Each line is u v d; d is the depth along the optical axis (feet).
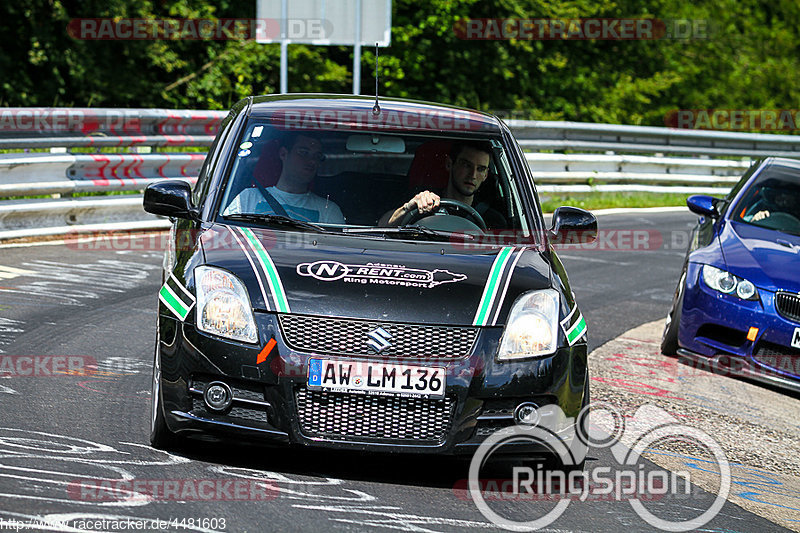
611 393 83.66
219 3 313.32
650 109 417.49
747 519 57.36
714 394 88.63
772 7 480.23
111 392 68.64
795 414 86.53
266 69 318.86
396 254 59.67
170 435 56.70
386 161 67.05
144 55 279.69
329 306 54.49
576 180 222.69
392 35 336.08
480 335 55.16
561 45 390.01
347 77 335.26
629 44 408.05
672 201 236.02
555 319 57.36
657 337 109.09
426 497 53.62
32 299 97.04
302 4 222.89
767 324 90.84
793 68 463.83
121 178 143.02
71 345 81.20
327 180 65.51
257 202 63.67
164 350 55.52
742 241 98.53
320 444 53.26
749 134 270.87
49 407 63.93
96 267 116.37
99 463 53.78
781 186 105.81
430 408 54.34
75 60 269.85
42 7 264.93
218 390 53.78
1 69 260.42
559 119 368.27
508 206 67.10
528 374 55.26
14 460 52.90
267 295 54.80
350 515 49.34
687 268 98.99
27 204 129.08
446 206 65.72
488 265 59.62
